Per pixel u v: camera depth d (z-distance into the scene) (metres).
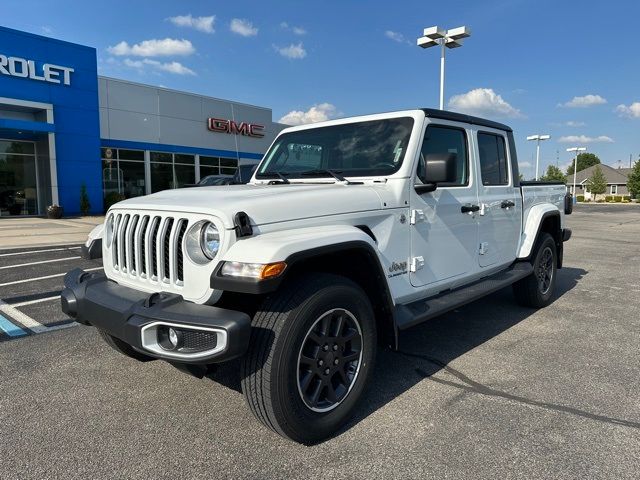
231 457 2.69
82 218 19.20
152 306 2.62
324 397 2.92
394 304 3.28
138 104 24.22
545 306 5.95
